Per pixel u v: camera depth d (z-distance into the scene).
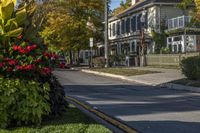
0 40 8.45
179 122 11.99
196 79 26.08
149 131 10.55
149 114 13.64
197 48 46.19
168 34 49.28
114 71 37.84
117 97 19.14
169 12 51.81
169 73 33.31
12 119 8.30
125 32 61.97
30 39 8.88
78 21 55.84
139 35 54.56
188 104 16.47
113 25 68.12
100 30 58.09
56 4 56.03
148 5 52.31
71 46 56.66
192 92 21.89
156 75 32.28
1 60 8.27
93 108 14.85
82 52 75.38
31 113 8.30
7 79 8.30
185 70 27.08
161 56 44.03
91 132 8.29
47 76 8.88
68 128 8.41
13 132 7.88
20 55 8.38
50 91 8.94
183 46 46.25
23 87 8.30
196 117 13.01
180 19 47.41
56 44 55.91
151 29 51.81
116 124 11.25
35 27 9.23
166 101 17.55
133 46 57.47
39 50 8.58
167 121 12.17
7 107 8.16
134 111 14.34
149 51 52.19
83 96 19.53
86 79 32.56
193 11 46.16
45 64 8.60
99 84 27.66
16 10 8.94
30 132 7.94
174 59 41.75
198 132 10.45
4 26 8.61
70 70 47.75
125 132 10.24
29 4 9.40
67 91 22.30
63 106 9.59
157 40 49.81
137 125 11.45
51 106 8.94
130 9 59.47
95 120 10.19
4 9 8.54
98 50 70.69
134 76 32.88
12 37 8.59
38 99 8.41
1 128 8.16
